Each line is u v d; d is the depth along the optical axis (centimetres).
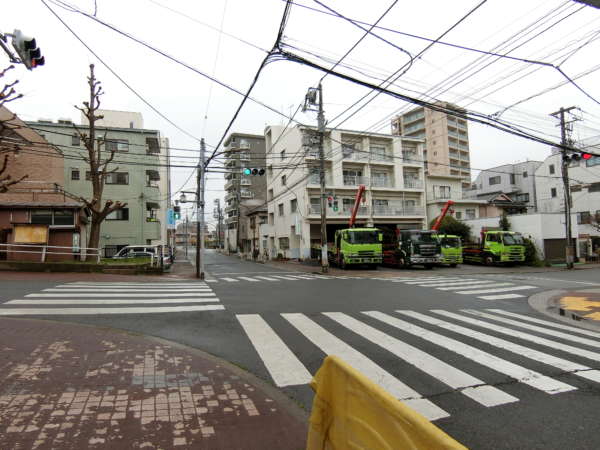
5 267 1438
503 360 521
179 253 6259
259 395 394
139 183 2958
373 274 2084
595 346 607
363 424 193
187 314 791
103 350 519
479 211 3953
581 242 3189
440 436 140
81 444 283
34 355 482
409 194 3662
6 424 309
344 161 3362
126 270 1675
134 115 3662
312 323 730
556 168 3941
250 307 886
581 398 397
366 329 691
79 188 2834
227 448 289
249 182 6300
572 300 1117
